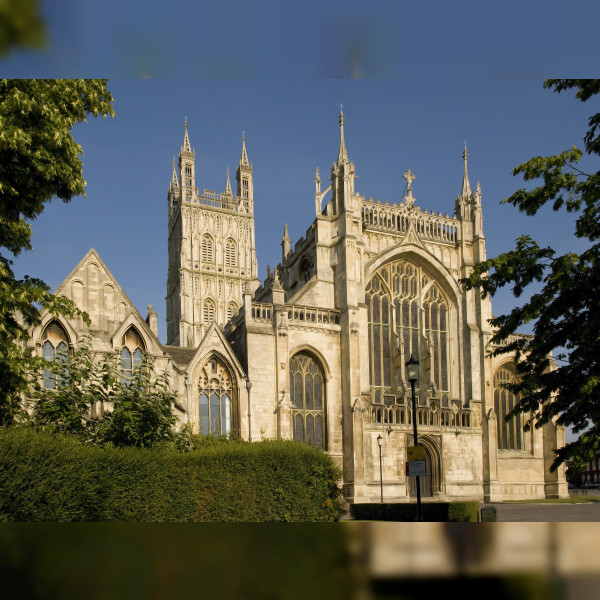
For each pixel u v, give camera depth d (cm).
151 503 2912
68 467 2547
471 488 7700
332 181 7950
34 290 2988
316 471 3803
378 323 7881
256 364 6888
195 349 7050
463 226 8488
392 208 8175
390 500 7144
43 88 2848
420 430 7494
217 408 6625
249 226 16100
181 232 15375
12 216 2920
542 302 2588
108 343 5406
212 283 15325
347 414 7200
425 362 7944
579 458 2597
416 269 8256
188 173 15988
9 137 2559
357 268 7600
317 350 7306
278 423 6750
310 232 8206
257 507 3412
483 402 8000
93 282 5484
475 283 2834
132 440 3947
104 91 3125
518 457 8225
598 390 2534
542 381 2703
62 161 2944
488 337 8144
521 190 2694
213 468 3316
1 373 2928
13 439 2444
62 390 3884
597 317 2444
